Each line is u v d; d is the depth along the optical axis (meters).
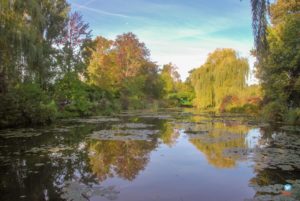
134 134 14.17
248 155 9.23
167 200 5.58
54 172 7.39
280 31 20.36
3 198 5.59
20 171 7.46
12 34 14.37
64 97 25.16
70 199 5.56
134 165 8.14
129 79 45.44
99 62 41.22
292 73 18.92
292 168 7.56
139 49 49.66
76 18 29.02
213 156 9.22
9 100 15.53
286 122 19.30
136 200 5.57
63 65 25.50
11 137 12.85
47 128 16.25
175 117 25.30
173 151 10.04
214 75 32.53
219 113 29.98
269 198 5.41
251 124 18.50
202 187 6.29
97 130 15.65
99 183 6.55
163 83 56.91
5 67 15.17
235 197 5.69
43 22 17.28
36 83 19.34
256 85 30.17
